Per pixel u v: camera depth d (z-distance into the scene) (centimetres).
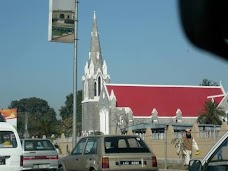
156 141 3366
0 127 1479
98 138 1403
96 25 9812
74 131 1938
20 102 14662
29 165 2005
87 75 9275
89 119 8981
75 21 1900
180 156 2730
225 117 6412
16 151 1475
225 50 628
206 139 2738
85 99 9206
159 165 2456
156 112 7612
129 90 8012
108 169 1341
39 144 2061
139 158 1375
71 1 1883
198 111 7644
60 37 1873
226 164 606
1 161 1453
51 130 7519
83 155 1456
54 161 2052
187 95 8169
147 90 8075
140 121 7556
